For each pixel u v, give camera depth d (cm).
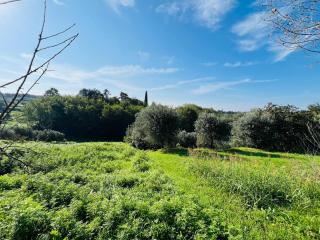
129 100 10019
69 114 6831
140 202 912
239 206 1066
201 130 4203
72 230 754
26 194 1087
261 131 4188
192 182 1490
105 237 741
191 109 7144
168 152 3139
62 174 1485
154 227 767
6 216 798
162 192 1182
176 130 3844
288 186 1178
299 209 1016
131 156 2492
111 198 1052
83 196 1035
